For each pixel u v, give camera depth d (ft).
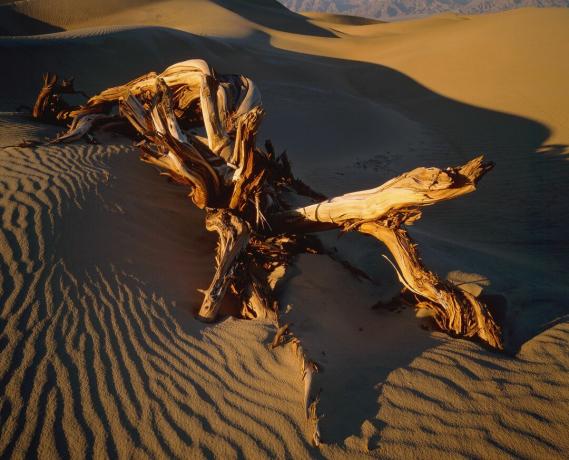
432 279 14.37
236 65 83.46
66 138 28.35
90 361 11.09
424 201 13.37
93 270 14.56
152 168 25.90
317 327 13.98
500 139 46.52
